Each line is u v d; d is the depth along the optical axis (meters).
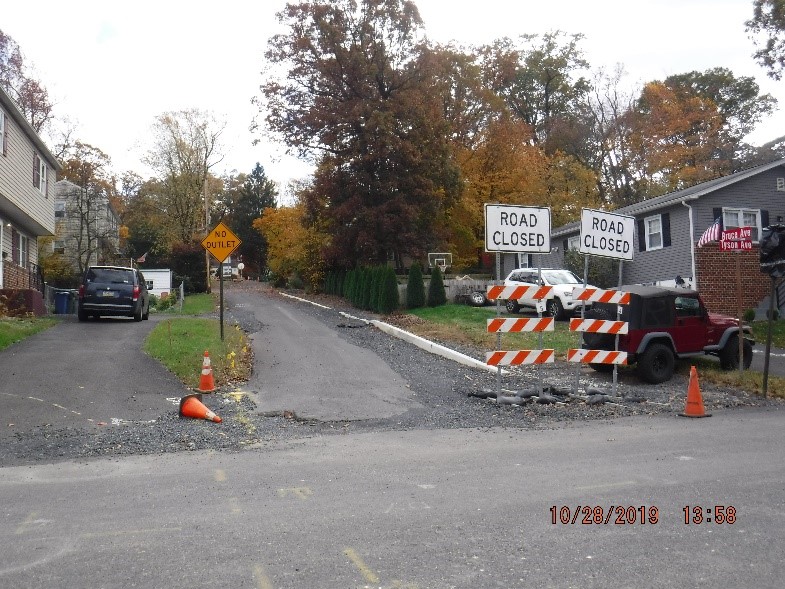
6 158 21.41
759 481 6.99
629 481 6.98
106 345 16.98
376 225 34.50
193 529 5.54
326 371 15.23
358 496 6.49
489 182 42.53
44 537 5.39
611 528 5.55
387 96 35.88
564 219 41.91
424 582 4.47
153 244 56.94
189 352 15.50
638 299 14.84
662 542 5.23
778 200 26.81
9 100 20.53
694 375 11.33
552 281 25.27
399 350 18.80
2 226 23.52
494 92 46.38
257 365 15.88
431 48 36.69
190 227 48.62
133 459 8.24
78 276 41.75
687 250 26.23
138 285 23.59
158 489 6.83
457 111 42.41
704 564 4.81
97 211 45.72
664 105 47.78
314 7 35.12
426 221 37.03
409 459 8.12
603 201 48.75
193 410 10.72
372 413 11.36
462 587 4.40
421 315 27.27
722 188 26.20
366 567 4.72
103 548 5.12
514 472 7.40
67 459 8.27
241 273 82.06
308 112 35.88
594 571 4.67
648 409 11.84
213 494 6.61
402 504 6.21
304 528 5.55
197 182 48.25
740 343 14.83
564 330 21.62
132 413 11.00
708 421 10.81
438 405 12.18
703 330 15.56
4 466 7.93
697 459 8.02
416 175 34.56
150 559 4.90
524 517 5.81
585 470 7.48
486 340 19.67
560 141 52.25
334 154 36.94
